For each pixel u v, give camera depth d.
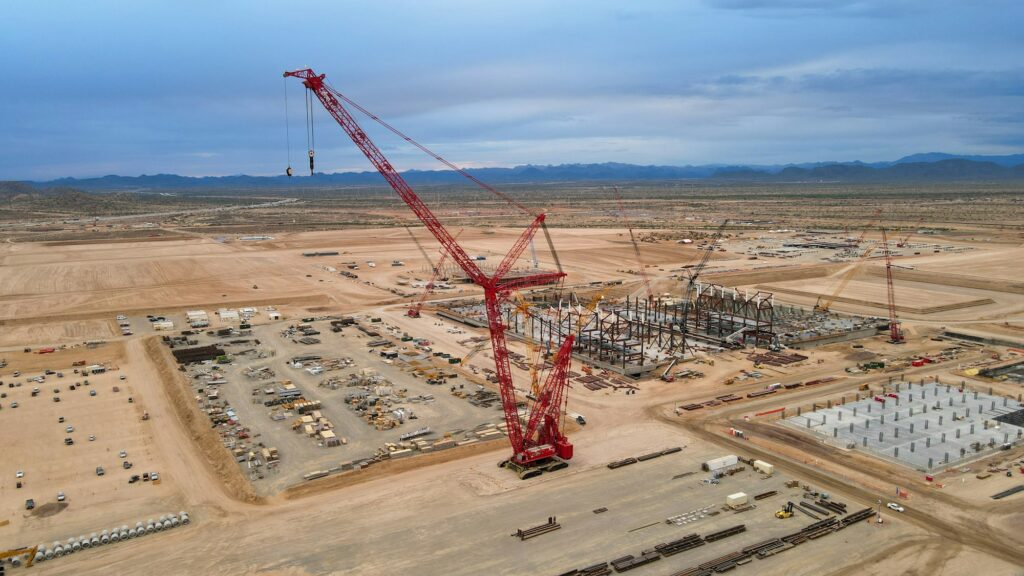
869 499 84.50
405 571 70.62
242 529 79.69
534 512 82.50
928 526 78.19
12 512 83.44
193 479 92.56
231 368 143.00
